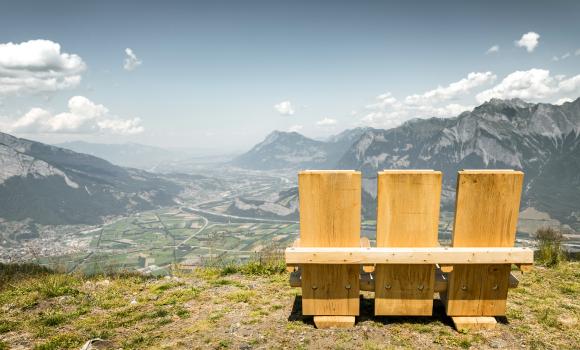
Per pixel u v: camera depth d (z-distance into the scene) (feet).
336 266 13.12
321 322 13.26
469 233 12.44
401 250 12.28
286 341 12.32
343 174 12.53
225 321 14.26
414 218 12.53
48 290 19.06
